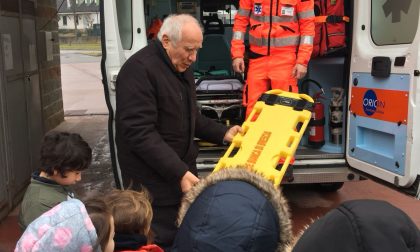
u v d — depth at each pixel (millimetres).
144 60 2482
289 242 1316
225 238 1247
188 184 2441
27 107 5570
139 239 1848
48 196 2264
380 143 3650
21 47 5430
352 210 981
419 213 4730
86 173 6266
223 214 1271
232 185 1345
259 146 2822
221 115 4484
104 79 3500
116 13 3506
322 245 978
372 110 3658
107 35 3484
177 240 1362
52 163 2264
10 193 4809
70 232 1431
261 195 1323
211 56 5902
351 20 3975
